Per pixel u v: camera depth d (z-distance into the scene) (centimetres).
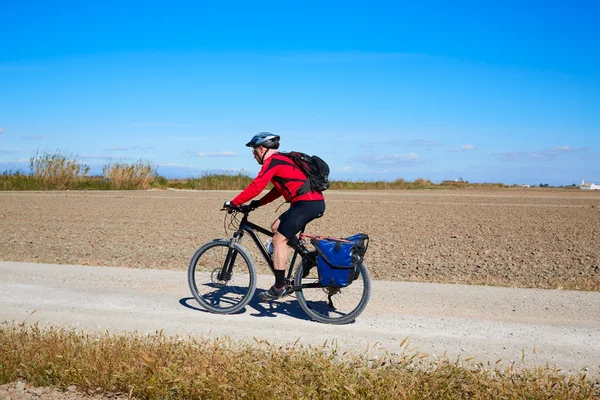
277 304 733
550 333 622
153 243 1280
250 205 676
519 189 6141
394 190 4969
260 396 425
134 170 3941
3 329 567
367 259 1127
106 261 1032
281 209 2334
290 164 638
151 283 834
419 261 1105
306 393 427
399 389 428
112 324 627
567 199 3534
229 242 685
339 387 430
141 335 571
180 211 2150
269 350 502
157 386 445
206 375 442
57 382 470
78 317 652
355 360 494
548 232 1631
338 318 646
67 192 3312
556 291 822
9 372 479
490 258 1150
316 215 649
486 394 427
